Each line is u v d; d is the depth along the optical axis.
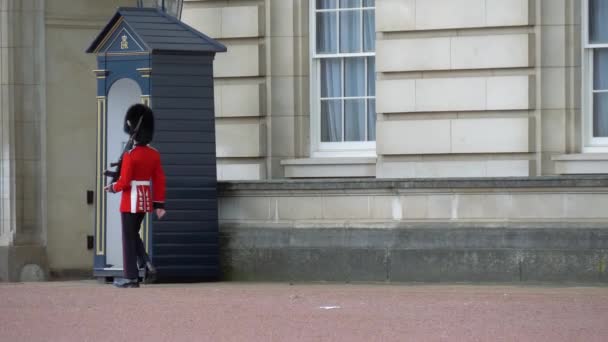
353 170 26.53
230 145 27.20
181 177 24.62
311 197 25.30
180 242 24.66
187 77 24.67
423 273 24.44
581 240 23.64
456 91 25.50
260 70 27.11
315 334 16.30
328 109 27.23
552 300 20.25
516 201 24.14
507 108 25.19
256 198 25.62
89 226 29.25
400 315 18.28
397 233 24.61
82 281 27.12
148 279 24.41
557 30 25.03
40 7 28.75
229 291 22.39
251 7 27.11
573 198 23.83
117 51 24.81
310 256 25.14
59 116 28.95
